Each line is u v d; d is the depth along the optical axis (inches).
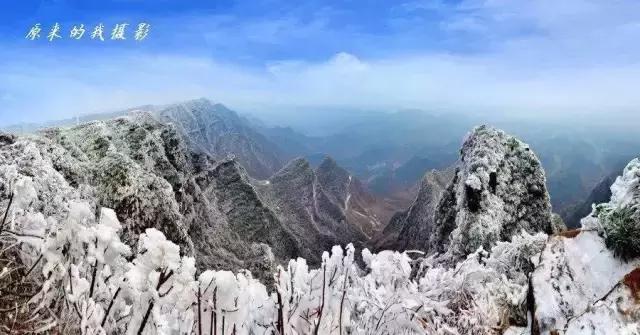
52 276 120.1
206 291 124.6
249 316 151.5
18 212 151.7
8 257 140.0
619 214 253.6
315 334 139.8
